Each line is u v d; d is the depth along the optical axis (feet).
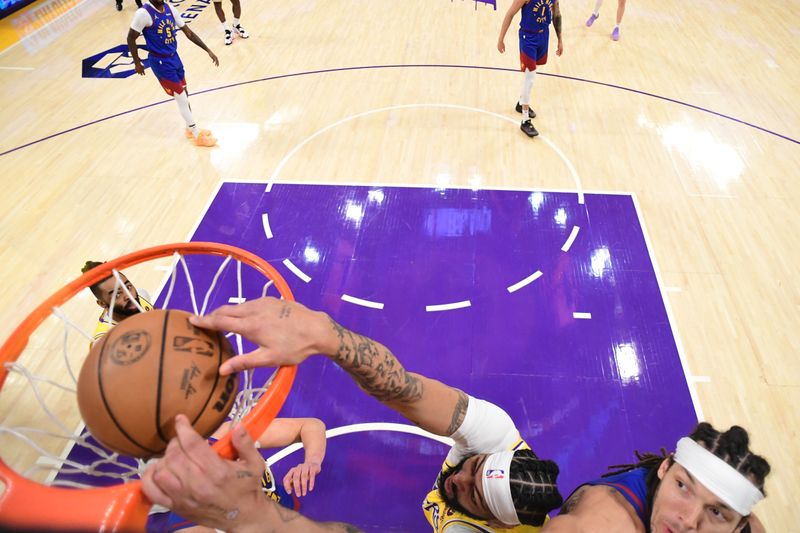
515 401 12.26
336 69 24.68
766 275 14.90
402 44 26.66
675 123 20.72
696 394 12.27
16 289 14.94
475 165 18.86
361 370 3.92
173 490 2.96
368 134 20.49
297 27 28.66
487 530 5.59
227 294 14.58
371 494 10.89
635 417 11.91
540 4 17.71
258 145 20.11
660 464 5.39
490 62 24.90
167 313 4.30
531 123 20.34
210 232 16.58
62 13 31.30
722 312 13.98
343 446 11.64
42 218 17.24
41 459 10.70
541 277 14.98
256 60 25.58
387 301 14.49
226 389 4.24
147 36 18.02
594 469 11.10
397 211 17.12
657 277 14.89
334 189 18.03
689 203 17.19
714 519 4.84
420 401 4.42
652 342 13.34
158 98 23.09
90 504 3.05
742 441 4.94
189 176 18.79
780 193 17.49
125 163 19.45
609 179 18.16
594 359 13.03
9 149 20.35
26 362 12.79
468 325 13.85
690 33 27.14
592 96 22.34
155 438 3.97
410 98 22.45
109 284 9.70
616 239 15.99
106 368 3.92
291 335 3.59
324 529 3.57
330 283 14.98
